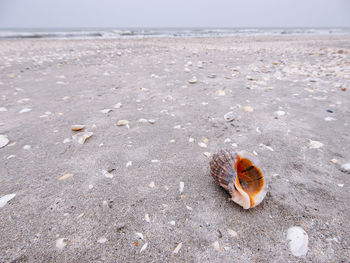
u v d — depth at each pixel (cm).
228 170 32
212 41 257
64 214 30
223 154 33
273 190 34
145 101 67
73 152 43
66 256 26
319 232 28
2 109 60
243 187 33
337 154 42
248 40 279
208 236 28
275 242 28
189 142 47
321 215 30
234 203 33
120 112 60
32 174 37
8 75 94
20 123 54
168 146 45
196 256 26
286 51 167
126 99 69
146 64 118
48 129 51
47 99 69
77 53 149
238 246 27
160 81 87
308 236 28
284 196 33
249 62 124
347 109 59
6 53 149
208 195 34
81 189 34
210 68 109
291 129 50
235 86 80
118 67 111
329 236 28
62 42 222
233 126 52
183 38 302
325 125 52
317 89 75
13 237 27
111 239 28
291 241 27
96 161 41
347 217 30
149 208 32
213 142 47
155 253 26
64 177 37
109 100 68
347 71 98
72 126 50
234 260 26
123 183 36
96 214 31
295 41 262
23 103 65
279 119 55
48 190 34
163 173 38
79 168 39
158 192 34
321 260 26
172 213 31
